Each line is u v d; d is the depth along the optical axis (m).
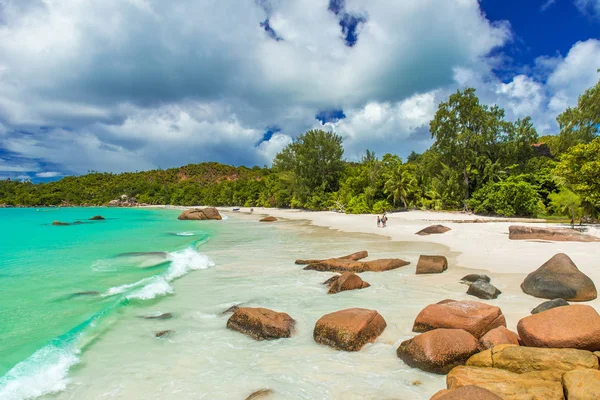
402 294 9.60
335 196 60.91
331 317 6.78
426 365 5.34
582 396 3.71
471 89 49.00
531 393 4.04
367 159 65.75
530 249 15.73
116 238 24.62
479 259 14.22
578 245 16.17
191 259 15.18
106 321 7.83
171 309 8.73
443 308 6.70
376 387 4.98
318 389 4.97
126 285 10.91
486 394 3.70
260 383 5.18
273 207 81.88
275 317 7.24
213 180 170.88
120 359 6.04
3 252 17.83
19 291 10.30
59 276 12.23
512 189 38.75
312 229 30.91
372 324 6.67
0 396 4.89
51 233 28.64
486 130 48.47
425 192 51.88
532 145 51.94
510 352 4.84
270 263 14.55
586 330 4.94
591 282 8.61
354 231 27.94
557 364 4.51
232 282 11.39
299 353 6.16
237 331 7.22
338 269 12.58
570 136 41.22
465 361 5.30
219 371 5.58
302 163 65.81
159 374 5.52
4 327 7.57
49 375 5.48
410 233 25.05
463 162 48.81
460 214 42.94
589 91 40.19
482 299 8.86
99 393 5.00
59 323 7.82
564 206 24.38
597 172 21.12
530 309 7.95
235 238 24.19
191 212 49.12
